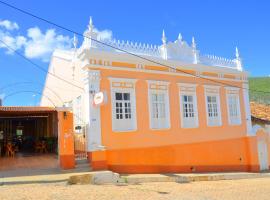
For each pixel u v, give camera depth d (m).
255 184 17.28
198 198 12.43
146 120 18.56
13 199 10.59
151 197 11.98
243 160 23.28
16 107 18.97
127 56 18.17
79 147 18.52
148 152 18.34
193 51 21.62
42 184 13.15
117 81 17.73
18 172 14.72
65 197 11.20
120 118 17.73
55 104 24.16
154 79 19.20
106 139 16.95
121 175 16.53
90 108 16.67
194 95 21.17
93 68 17.05
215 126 21.94
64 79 21.88
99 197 11.45
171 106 19.78
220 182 17.64
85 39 17.77
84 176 14.30
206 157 21.03
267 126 25.91
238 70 24.03
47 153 21.38
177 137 19.75
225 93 23.06
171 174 18.17
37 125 26.12
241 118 23.77
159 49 20.00
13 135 25.30
